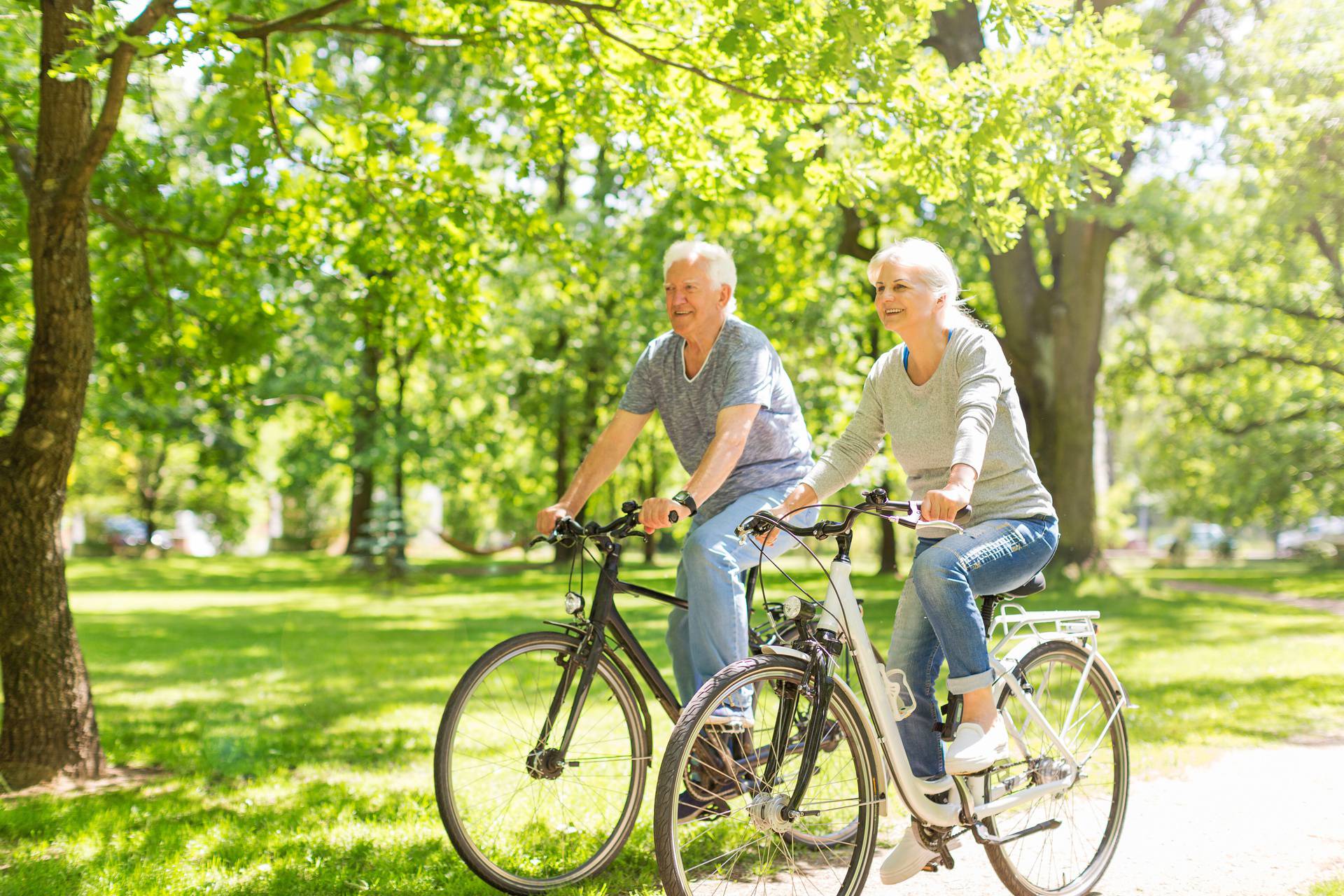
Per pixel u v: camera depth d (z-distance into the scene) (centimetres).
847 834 389
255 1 639
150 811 447
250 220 724
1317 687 731
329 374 2220
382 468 2297
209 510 4138
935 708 324
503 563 2748
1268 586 2127
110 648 1119
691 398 389
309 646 1129
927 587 304
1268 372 2616
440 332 784
